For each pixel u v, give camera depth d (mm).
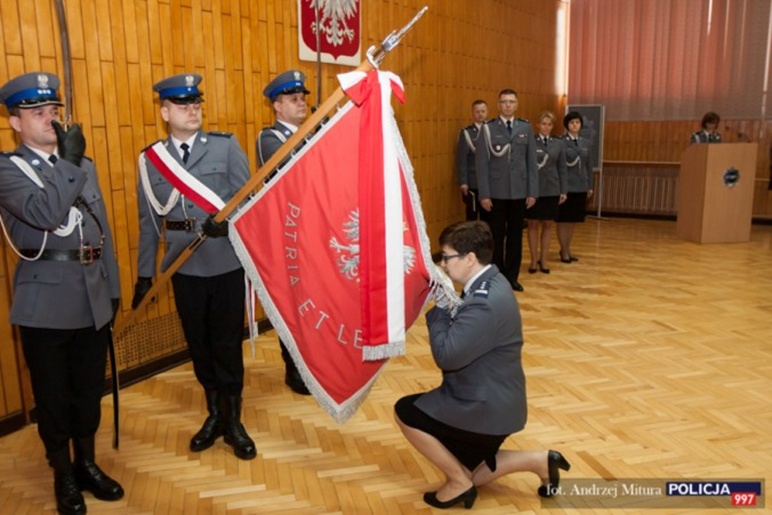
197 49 3896
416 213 2219
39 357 2311
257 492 2516
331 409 2395
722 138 8875
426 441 2328
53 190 2111
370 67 2184
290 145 2277
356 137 2242
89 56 3311
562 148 6121
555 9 9398
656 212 9562
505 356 2252
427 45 6324
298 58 4656
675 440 2873
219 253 2723
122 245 3576
